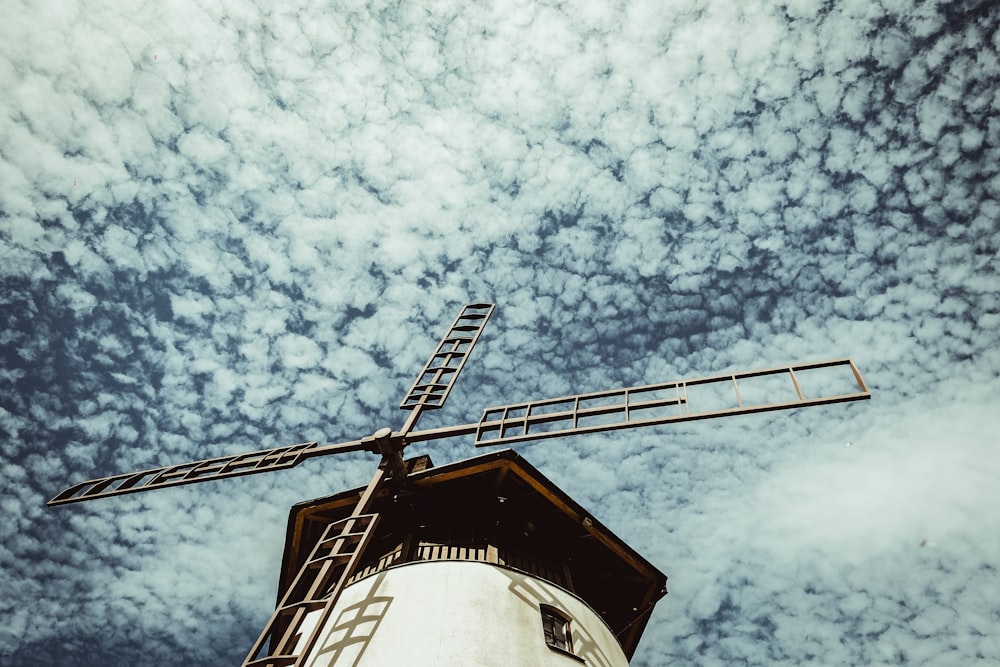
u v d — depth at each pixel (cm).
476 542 1348
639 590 1549
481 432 1445
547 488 1409
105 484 1583
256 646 1091
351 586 1298
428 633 1098
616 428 1350
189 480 1530
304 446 1508
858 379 1240
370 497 1348
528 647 1122
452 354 1703
